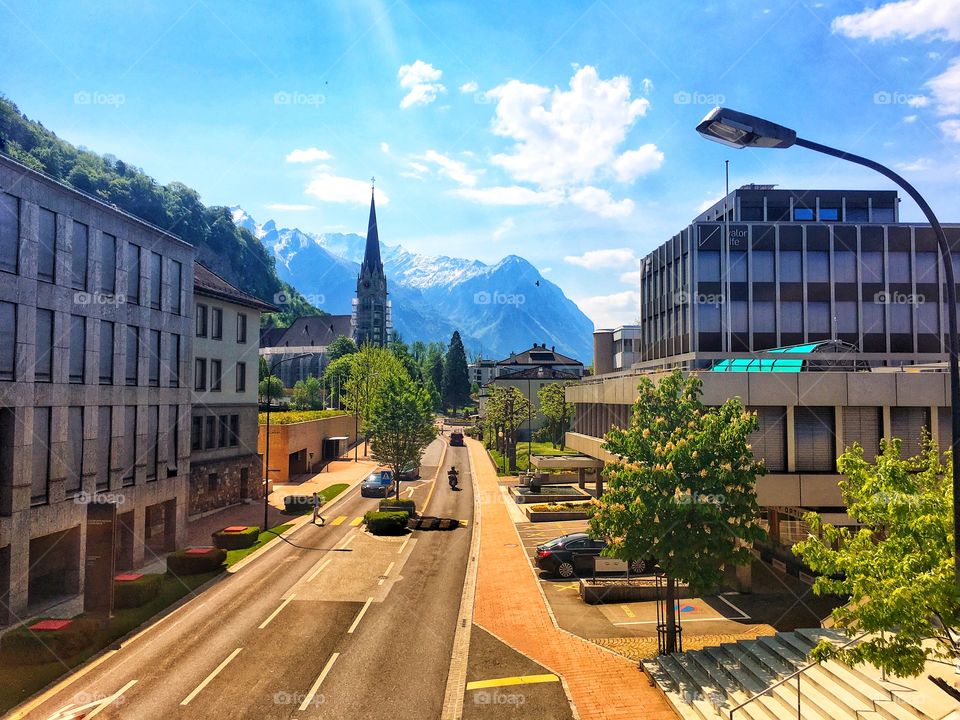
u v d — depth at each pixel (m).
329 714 12.82
